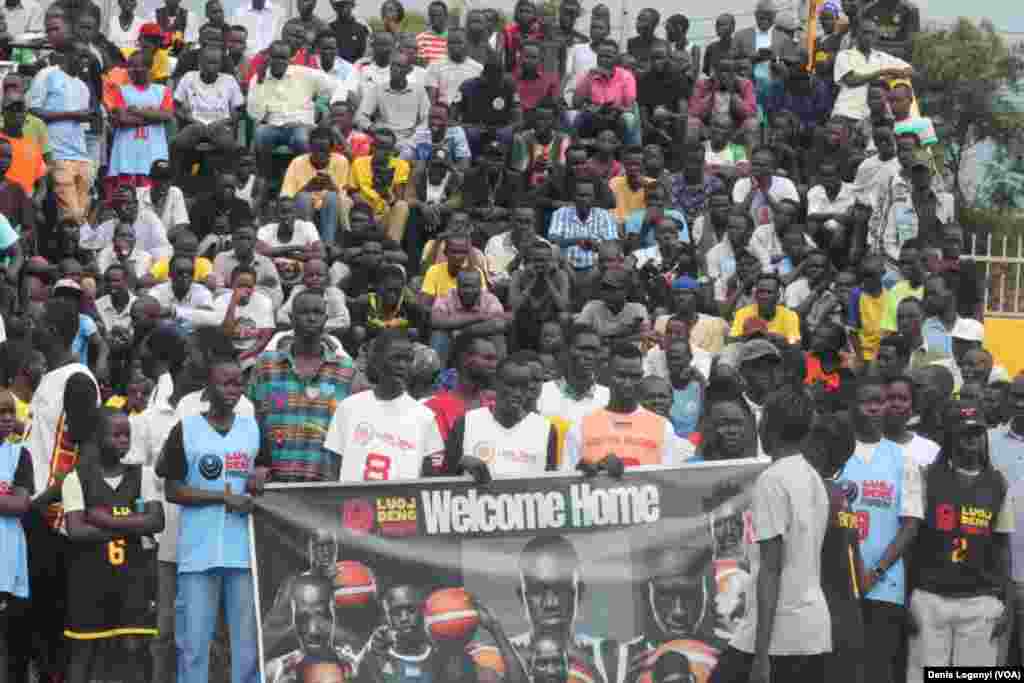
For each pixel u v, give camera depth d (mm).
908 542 13898
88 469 13570
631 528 13477
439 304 20453
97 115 25578
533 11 28531
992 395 17500
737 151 27266
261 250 22391
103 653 13719
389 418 13672
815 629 11477
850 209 25016
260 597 13055
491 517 13359
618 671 13375
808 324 22953
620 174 25797
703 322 21344
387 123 26516
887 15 30516
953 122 37875
